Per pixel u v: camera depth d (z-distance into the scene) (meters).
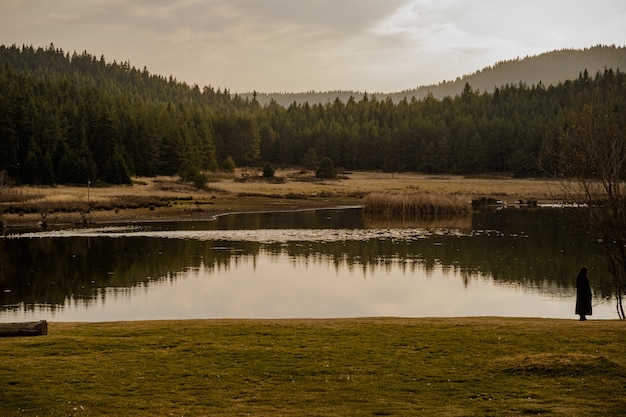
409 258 45.31
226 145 195.38
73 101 168.75
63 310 28.89
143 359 16.02
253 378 14.48
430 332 19.03
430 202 83.75
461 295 32.84
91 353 16.61
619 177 24.81
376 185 139.75
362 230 63.97
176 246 51.88
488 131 184.62
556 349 16.72
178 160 145.50
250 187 128.38
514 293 33.41
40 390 13.59
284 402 12.95
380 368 15.20
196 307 29.67
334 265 42.44
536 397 13.04
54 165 116.50
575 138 27.23
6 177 94.31
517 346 17.12
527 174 166.75
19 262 43.22
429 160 185.62
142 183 124.50
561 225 68.62
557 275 38.50
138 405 12.75
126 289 34.12
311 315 28.23
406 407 12.56
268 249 50.16
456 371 14.91
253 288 34.50
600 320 21.64
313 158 187.62
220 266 41.97
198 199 100.94
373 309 29.61
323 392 13.54
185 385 14.01
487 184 144.00
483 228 65.56
